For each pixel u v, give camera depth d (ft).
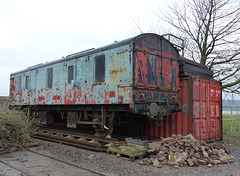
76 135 28.02
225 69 39.50
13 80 43.78
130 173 16.31
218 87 30.19
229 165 18.92
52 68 32.35
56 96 30.89
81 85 26.61
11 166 17.83
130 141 21.07
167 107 23.53
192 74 27.61
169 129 26.25
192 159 18.60
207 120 27.27
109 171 16.88
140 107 20.93
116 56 22.35
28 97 37.76
